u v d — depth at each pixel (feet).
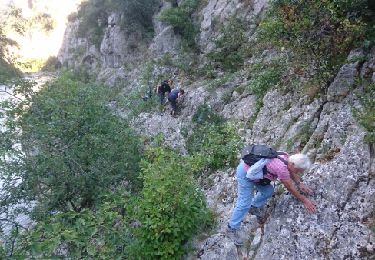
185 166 22.21
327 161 18.42
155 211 18.17
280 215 17.42
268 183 16.40
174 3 70.54
